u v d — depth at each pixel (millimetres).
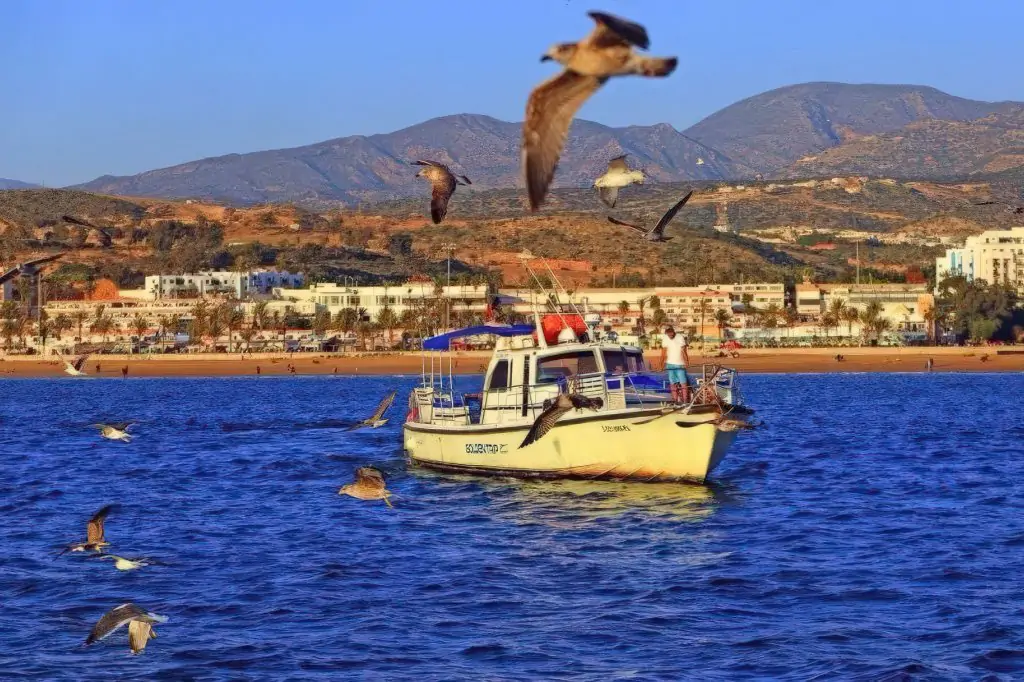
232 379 175125
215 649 22688
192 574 29203
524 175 9508
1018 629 23156
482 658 21984
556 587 27422
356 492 22797
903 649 22078
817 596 26141
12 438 71125
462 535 33750
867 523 35188
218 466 53469
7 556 31734
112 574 29234
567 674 20984
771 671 21000
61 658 22234
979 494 41625
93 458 58219
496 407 42531
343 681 20766
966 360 195500
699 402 38312
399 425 78375
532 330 43500
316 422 81438
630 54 8992
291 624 24453
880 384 142750
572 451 40312
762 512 37000
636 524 34781
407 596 26734
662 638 23109
